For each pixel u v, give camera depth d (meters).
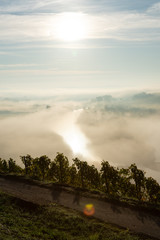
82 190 40.59
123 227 26.98
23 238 22.52
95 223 28.11
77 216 29.91
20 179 49.66
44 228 27.05
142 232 25.78
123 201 34.16
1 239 20.59
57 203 34.91
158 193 39.50
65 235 25.47
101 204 34.06
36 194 39.41
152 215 29.81
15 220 28.44
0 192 39.38
